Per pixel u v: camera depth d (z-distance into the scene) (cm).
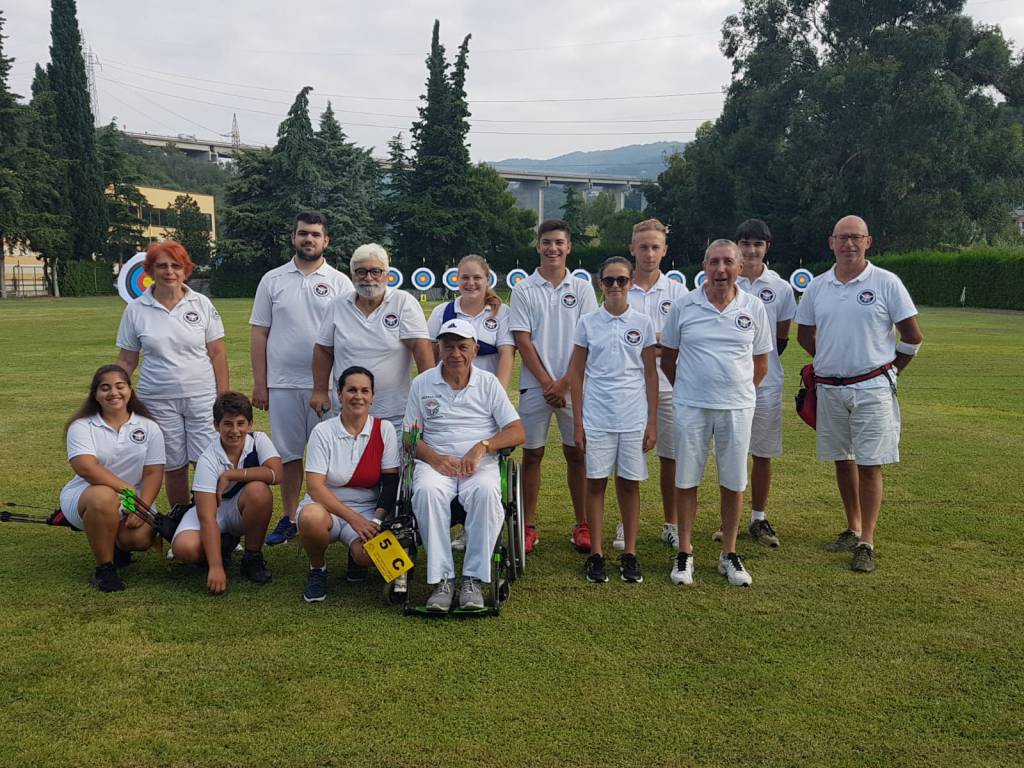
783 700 321
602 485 459
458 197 5347
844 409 494
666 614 406
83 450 445
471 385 450
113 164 5166
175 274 502
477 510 412
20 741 291
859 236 487
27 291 5003
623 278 453
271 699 320
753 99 4547
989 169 4188
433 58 5300
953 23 4159
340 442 442
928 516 562
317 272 527
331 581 457
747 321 453
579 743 290
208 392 525
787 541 523
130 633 380
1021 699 323
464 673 342
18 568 467
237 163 5034
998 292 3206
